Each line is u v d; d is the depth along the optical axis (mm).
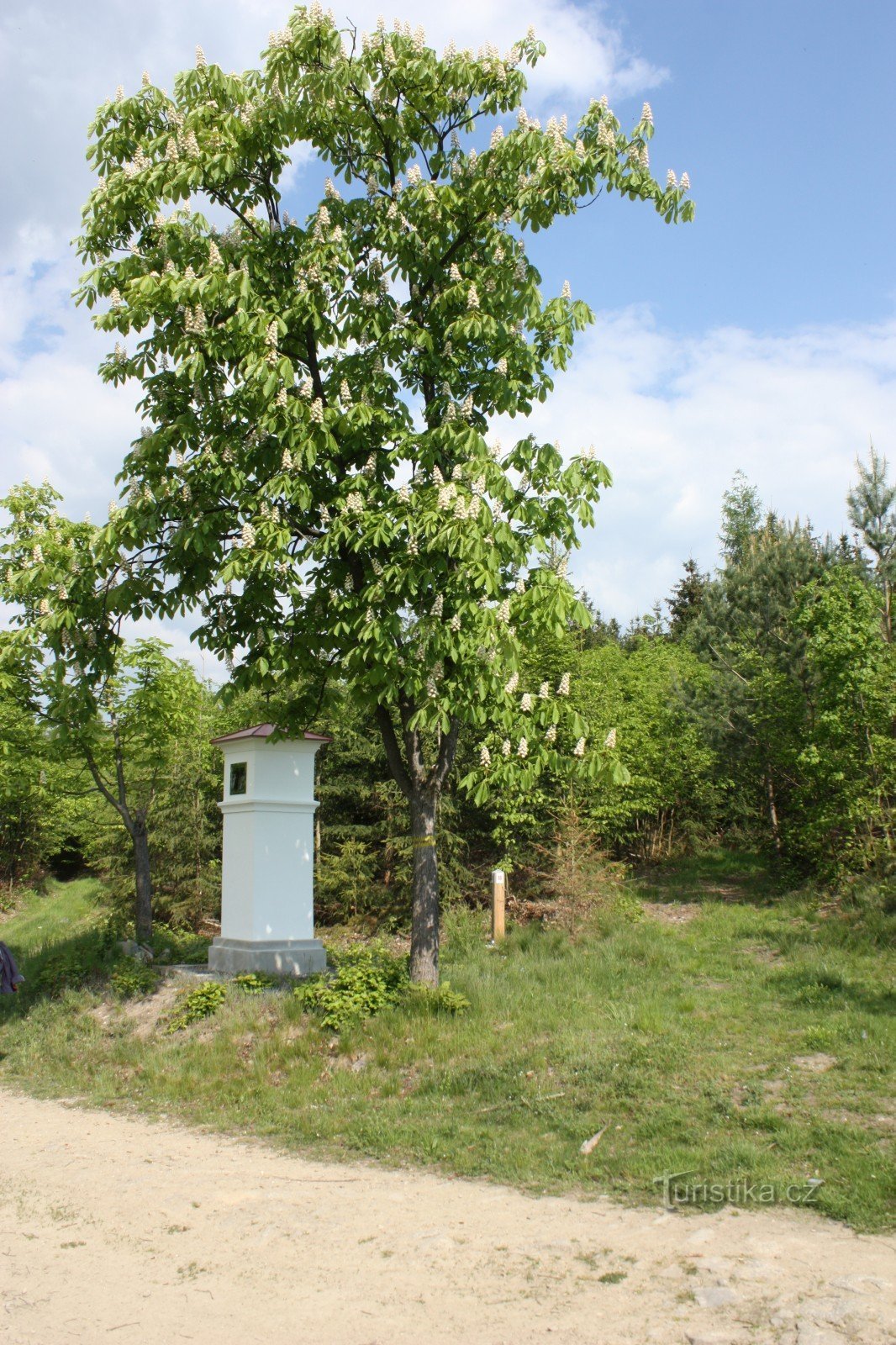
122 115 10148
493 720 9617
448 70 9953
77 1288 4770
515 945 14188
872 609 15391
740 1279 4375
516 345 9812
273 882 12219
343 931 19266
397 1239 5164
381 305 10000
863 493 17844
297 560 9477
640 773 19156
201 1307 4480
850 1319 3885
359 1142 7074
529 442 9602
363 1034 9320
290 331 9953
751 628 20922
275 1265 4922
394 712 19562
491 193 9906
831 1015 8938
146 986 11875
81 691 10672
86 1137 7703
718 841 22297
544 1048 8453
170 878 20781
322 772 21328
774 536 25594
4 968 12062
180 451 10086
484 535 8617
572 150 9453
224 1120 7941
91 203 9938
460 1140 6867
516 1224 5293
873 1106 6621
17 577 10734
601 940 14148
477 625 8680
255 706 11430
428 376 10281
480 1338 4004
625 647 33688
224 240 10047
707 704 19906
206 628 10477
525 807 18453
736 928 14258
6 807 27000
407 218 10039
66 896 29672
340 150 10445
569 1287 4449
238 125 9781
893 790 14992
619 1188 5789
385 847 20297
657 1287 4379
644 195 9656
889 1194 5281
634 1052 8086
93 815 23484
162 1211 5828
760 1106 6766
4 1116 8586
